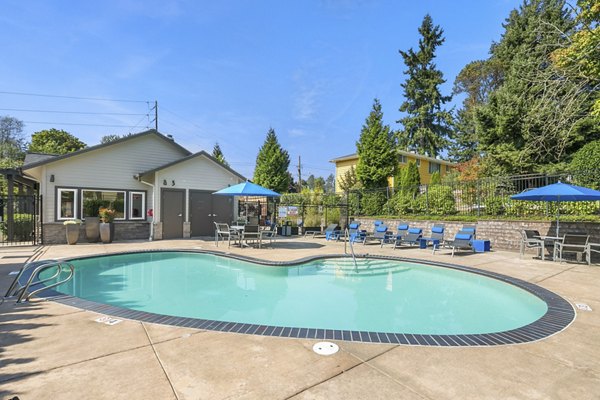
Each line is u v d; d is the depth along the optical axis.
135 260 10.31
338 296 6.58
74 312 4.61
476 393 2.65
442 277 8.29
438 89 34.03
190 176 15.65
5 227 13.84
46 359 3.16
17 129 51.38
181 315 5.36
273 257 9.95
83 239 13.53
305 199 21.66
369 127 21.77
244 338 3.69
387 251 11.63
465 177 22.28
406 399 2.53
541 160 14.96
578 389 2.75
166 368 2.98
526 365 3.16
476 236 12.77
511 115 15.08
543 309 5.49
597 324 4.34
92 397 2.51
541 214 11.62
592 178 11.00
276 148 31.25
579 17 10.98
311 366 3.04
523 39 20.06
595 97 12.38
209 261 10.29
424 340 3.71
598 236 9.69
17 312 4.61
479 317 5.36
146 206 15.47
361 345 3.54
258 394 2.56
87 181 13.91
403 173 21.55
